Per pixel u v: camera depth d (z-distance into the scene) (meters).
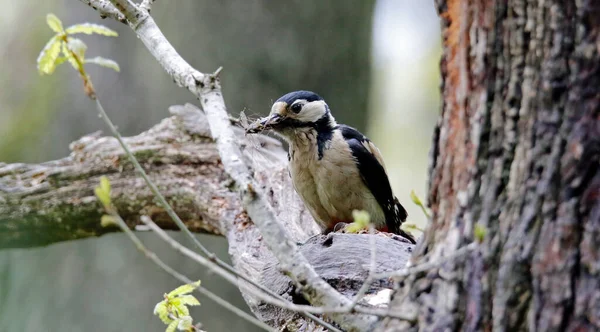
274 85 16.75
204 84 6.54
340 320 5.60
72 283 16.73
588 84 4.87
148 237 16.38
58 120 17.39
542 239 4.90
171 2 16.53
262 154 12.43
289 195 11.64
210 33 16.48
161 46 7.04
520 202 5.03
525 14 5.05
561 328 4.79
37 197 11.59
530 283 4.91
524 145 5.07
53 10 18.27
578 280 4.79
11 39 18.31
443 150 5.60
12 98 17.75
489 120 5.22
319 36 17.16
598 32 4.83
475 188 5.25
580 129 4.87
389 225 11.27
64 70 17.53
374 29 19.02
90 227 11.90
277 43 16.75
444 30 5.59
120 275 16.53
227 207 11.16
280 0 16.73
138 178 11.71
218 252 16.11
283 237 5.66
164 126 12.29
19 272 16.98
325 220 11.12
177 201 11.62
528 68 5.05
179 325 6.67
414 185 25.39
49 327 16.59
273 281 7.82
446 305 5.19
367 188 10.73
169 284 16.23
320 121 10.73
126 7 7.20
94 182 11.71
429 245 5.55
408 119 26.14
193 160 11.76
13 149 17.36
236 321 15.90
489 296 5.04
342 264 7.47
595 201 4.80
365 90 18.14
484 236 5.10
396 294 5.56
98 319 16.45
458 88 5.46
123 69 16.98
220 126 6.26
